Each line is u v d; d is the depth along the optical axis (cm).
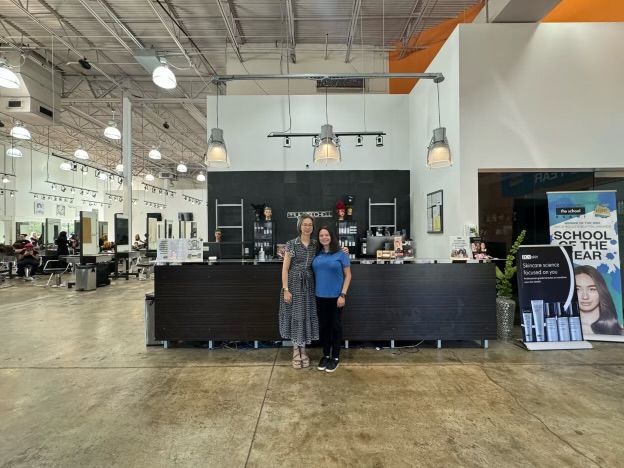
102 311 587
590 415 243
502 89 462
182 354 371
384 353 369
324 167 736
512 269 412
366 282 379
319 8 666
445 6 653
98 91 1020
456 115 474
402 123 734
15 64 726
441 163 444
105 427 233
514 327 462
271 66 834
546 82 461
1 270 1078
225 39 771
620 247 480
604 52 457
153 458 201
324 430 228
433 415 245
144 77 945
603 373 314
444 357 355
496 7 468
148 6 633
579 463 194
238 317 380
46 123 845
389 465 194
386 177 734
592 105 460
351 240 709
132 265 1223
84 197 1919
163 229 1455
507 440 216
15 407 259
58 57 838
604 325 405
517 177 479
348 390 284
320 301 328
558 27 460
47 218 1630
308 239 332
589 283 413
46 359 357
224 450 208
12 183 1426
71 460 199
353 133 663
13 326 489
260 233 710
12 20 677
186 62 867
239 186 741
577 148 461
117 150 1561
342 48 830
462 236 412
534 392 278
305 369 328
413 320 379
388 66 839
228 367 335
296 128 739
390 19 705
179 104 1077
